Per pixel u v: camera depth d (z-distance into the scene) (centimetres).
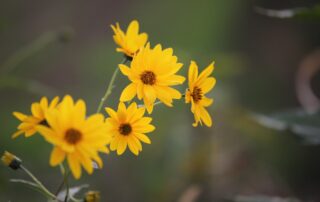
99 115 91
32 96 209
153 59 97
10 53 246
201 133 190
